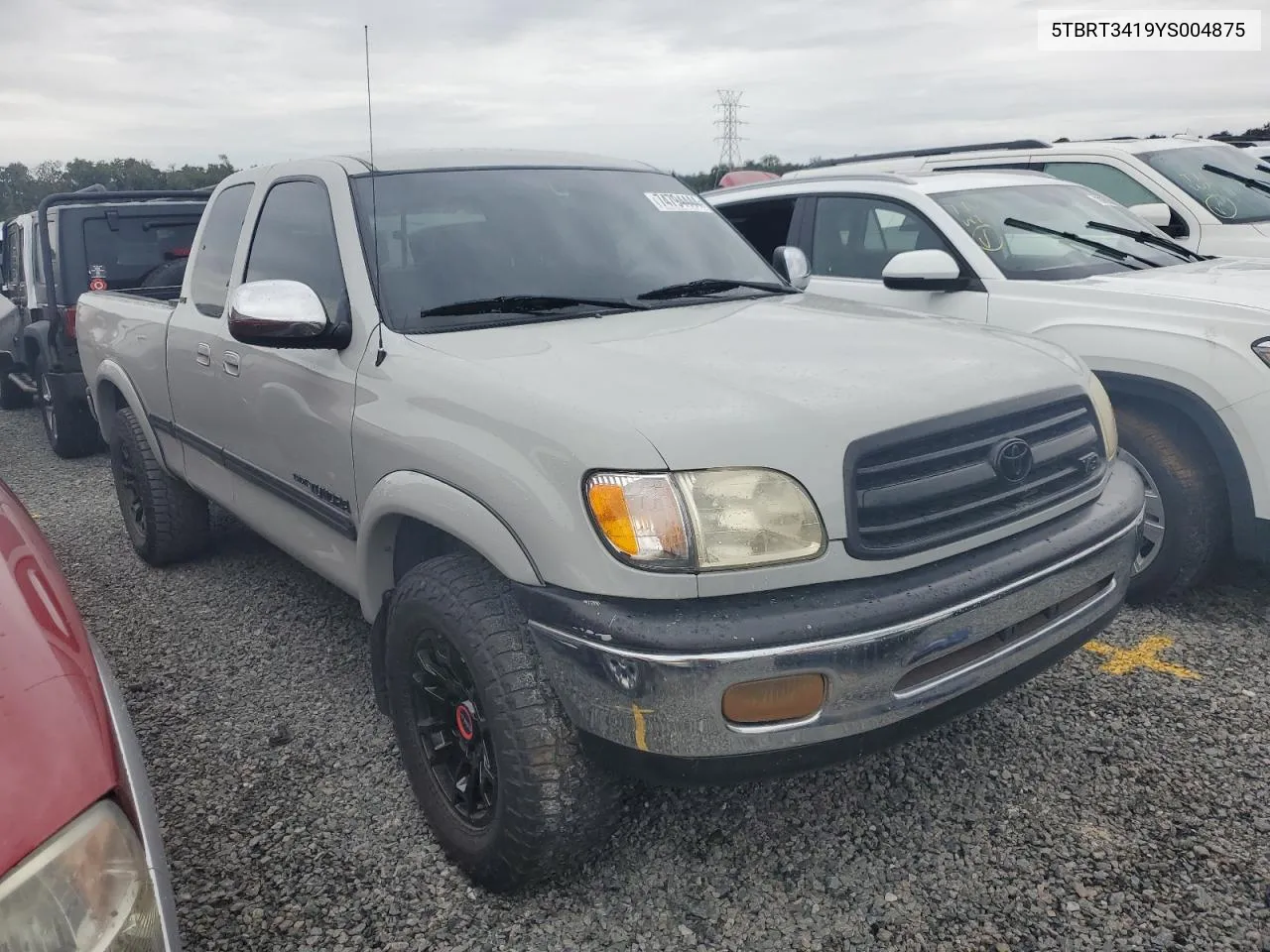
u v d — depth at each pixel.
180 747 3.27
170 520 4.75
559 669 2.17
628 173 3.87
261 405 3.38
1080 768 2.93
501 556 2.25
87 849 1.29
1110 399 4.07
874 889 2.47
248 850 2.72
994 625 2.28
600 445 2.11
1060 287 4.33
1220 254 6.32
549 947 2.33
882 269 5.23
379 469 2.71
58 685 1.42
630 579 2.07
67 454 8.08
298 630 4.18
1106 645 3.72
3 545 1.74
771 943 2.31
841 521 2.13
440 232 3.16
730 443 2.10
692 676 2.00
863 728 2.12
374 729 3.33
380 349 2.81
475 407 2.39
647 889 2.51
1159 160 6.98
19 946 1.21
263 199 3.72
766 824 2.74
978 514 2.35
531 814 2.27
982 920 2.35
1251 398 3.60
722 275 3.56
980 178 5.43
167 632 4.22
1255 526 3.68
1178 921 2.31
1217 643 3.71
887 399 2.28
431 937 2.38
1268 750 2.99
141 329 4.55
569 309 3.05
